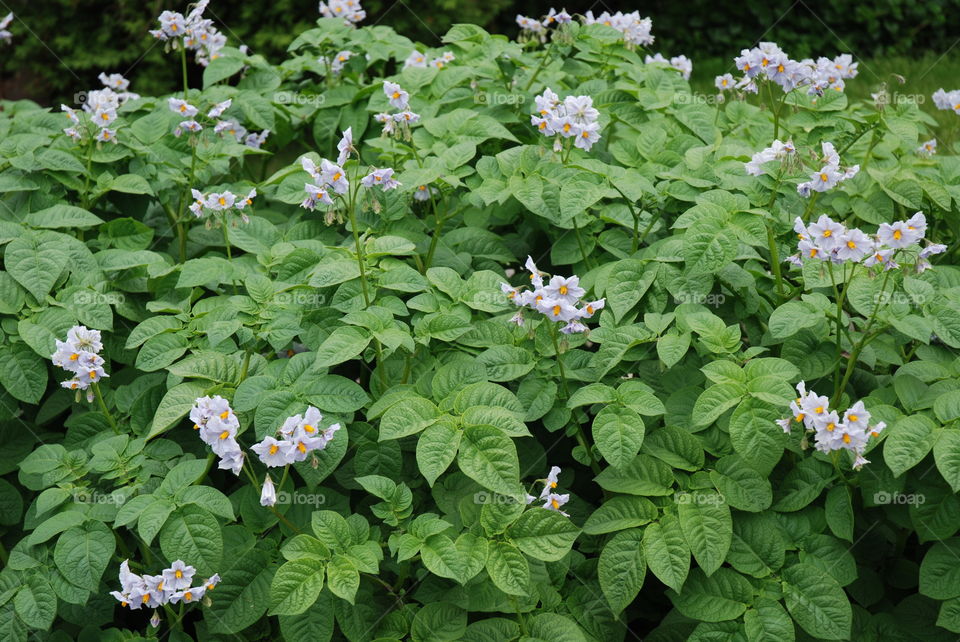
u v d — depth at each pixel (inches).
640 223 67.6
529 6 167.0
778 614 54.7
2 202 68.5
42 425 65.2
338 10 85.4
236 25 139.1
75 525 56.8
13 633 56.6
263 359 60.0
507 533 55.2
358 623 56.2
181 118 74.4
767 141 73.0
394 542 55.2
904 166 71.0
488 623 55.8
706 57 172.6
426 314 61.2
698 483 56.7
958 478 53.5
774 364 56.5
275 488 58.1
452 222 71.4
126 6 137.0
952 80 144.8
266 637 58.1
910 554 62.1
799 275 64.6
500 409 55.8
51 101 144.6
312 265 63.4
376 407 57.8
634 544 55.8
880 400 57.7
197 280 62.2
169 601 55.2
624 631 57.6
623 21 81.7
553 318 56.9
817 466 57.4
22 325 60.8
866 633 57.2
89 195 69.9
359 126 76.0
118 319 65.2
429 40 140.3
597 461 60.0
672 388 60.1
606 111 74.4
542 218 68.9
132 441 59.1
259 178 82.0
